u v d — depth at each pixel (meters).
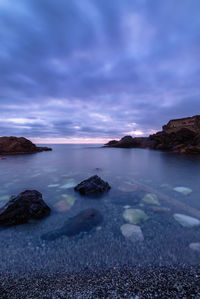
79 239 1.98
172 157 12.12
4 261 1.61
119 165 8.75
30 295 1.23
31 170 7.35
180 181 5.18
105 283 1.34
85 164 9.30
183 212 2.80
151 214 2.72
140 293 1.24
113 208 3.02
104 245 1.84
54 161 10.68
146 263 1.55
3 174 6.44
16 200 2.73
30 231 2.20
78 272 1.46
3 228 2.28
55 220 2.55
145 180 5.35
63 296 1.22
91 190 3.94
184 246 1.80
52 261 1.60
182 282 1.33
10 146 18.42
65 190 4.27
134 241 1.91
